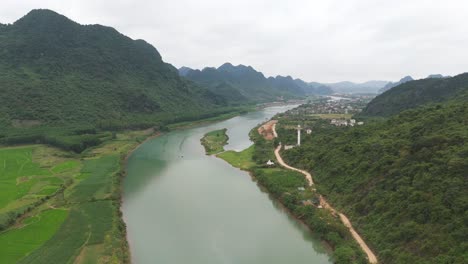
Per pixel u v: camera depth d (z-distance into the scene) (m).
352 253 64.75
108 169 131.50
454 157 70.62
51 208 92.81
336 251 67.00
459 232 55.44
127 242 75.44
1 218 82.44
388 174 82.38
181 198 102.88
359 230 73.31
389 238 64.62
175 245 74.50
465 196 61.00
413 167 77.25
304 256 69.75
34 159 145.00
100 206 93.00
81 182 115.06
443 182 67.06
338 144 123.06
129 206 96.62
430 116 102.25
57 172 127.38
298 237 78.00
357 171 93.56
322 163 115.31
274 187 104.94
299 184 105.56
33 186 110.88
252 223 85.31
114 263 64.50
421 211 64.62
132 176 126.56
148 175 127.94
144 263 67.50
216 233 79.94
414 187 71.50
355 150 105.88
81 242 72.75
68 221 83.50
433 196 66.06
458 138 77.25
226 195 105.56
